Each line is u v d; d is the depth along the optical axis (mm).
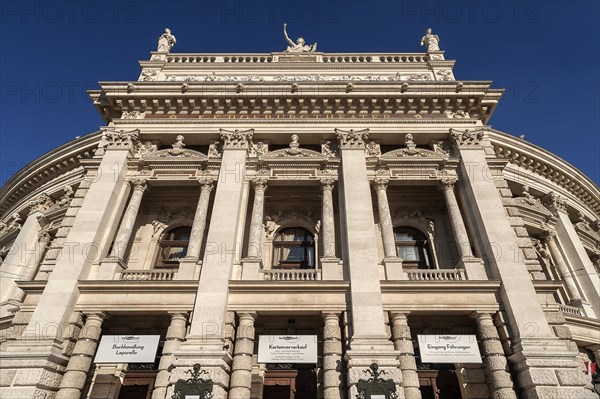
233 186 23312
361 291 19172
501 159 24891
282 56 32375
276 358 18531
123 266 21797
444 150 25766
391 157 25047
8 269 29234
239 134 25547
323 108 26969
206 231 24359
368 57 31969
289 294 19719
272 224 26188
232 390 17250
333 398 17000
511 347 18312
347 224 21531
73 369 17938
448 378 20188
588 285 27641
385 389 16156
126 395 20047
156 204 27000
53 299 19156
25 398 16422
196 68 31078
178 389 16266
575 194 34875
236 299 19531
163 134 26094
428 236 25781
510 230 21312
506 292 19234
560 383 16484
